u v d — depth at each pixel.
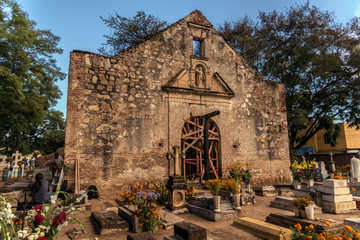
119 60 11.10
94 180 9.77
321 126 20.45
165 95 11.70
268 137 13.84
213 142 12.73
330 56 17.50
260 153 13.43
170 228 5.86
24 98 15.39
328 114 20.75
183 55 12.50
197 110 12.23
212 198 7.05
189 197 8.20
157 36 12.05
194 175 11.98
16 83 14.01
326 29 18.11
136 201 6.09
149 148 10.95
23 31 15.25
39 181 5.92
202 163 12.23
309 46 18.17
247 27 20.64
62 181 9.19
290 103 20.11
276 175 13.60
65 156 9.49
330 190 7.68
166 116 11.55
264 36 19.69
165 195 8.27
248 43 19.50
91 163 9.84
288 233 4.87
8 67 15.30
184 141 11.92
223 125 12.73
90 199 8.93
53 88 21.72
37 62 20.62
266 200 9.70
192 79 12.40
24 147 24.55
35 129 25.77
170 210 7.41
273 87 14.59
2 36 13.73
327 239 3.99
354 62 17.53
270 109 14.24
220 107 12.82
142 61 11.53
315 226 5.16
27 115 18.09
